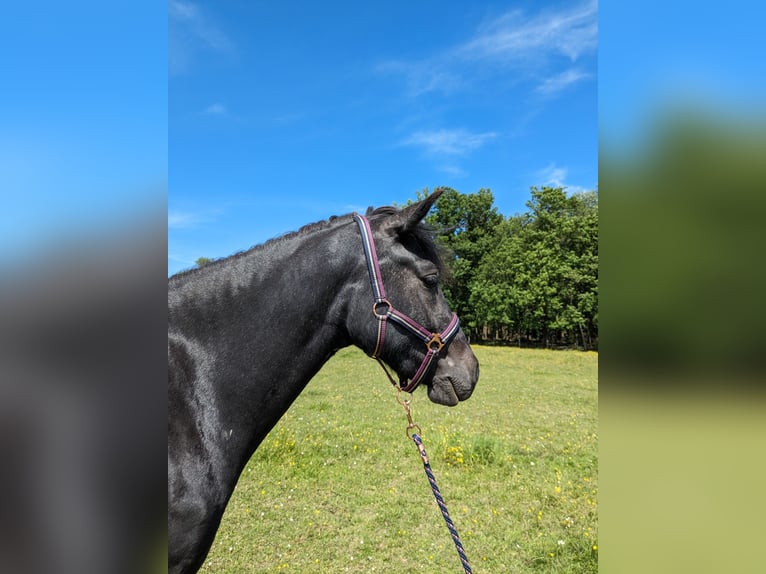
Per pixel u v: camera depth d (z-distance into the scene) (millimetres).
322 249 2223
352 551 4160
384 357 2279
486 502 5121
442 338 2232
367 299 2201
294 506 5055
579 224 38281
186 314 2020
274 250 2217
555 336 42938
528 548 4141
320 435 7785
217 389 1984
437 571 3826
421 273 2221
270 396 2102
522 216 45844
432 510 4930
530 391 12961
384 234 2256
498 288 41250
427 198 2191
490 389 13188
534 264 39312
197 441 1908
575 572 3752
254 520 4746
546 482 5660
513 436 7871
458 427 8430
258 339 2072
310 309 2170
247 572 3852
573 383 14867
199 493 1889
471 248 45969
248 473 5992
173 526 1835
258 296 2111
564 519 4625
